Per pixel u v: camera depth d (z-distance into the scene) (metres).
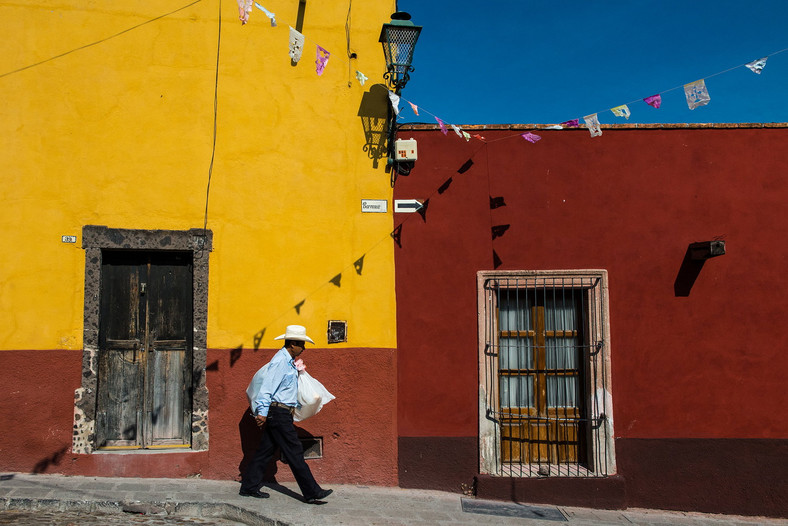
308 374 6.91
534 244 7.43
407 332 7.26
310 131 7.29
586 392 7.39
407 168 7.39
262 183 7.16
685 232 7.51
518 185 7.48
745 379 7.41
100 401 6.85
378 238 7.31
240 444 6.88
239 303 7.02
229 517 6.01
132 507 5.92
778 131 7.65
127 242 6.87
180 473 6.73
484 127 7.51
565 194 7.50
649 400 7.33
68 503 5.88
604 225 7.48
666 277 7.46
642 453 7.27
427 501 6.72
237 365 6.94
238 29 7.26
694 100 6.02
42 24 6.95
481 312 7.31
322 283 7.18
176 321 7.04
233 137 7.16
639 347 7.38
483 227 7.42
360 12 7.48
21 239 6.73
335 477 7.03
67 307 6.74
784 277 7.51
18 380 6.62
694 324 7.43
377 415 7.14
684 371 7.38
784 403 7.39
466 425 7.22
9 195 6.75
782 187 7.59
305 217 7.21
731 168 7.59
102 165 6.91
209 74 7.16
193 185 7.04
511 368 7.46
